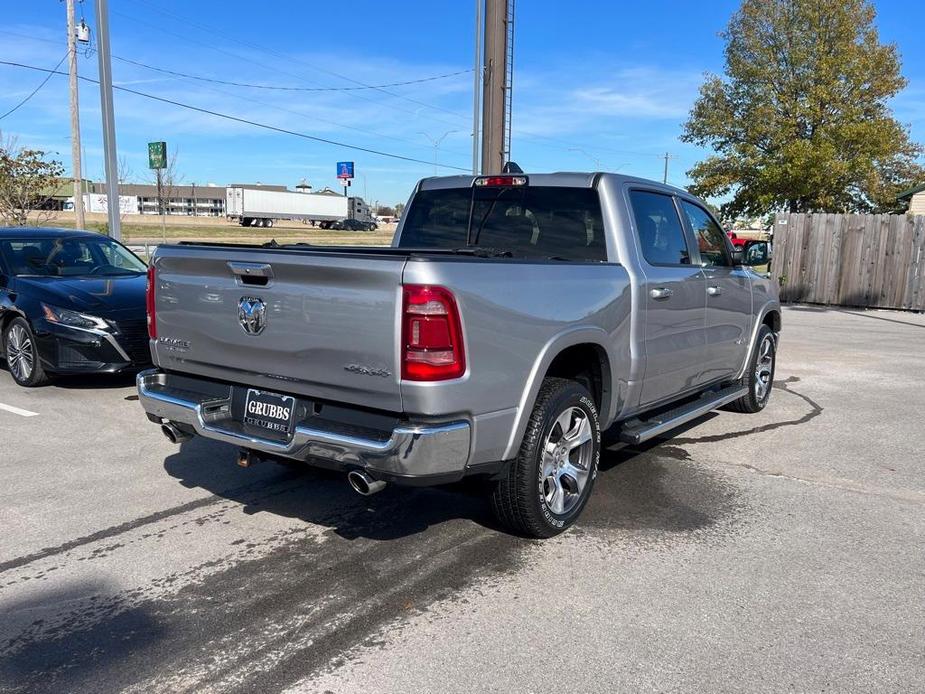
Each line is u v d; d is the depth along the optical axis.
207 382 4.36
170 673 2.99
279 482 5.17
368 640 3.23
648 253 5.15
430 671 3.00
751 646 3.20
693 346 5.62
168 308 4.39
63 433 6.29
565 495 4.39
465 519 4.55
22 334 7.91
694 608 3.51
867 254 17.53
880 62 28.92
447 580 3.77
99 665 3.04
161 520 4.50
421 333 3.35
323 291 3.60
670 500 4.92
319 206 78.44
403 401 3.42
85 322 7.46
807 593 3.67
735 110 30.97
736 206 31.27
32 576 3.79
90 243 9.33
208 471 5.38
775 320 7.52
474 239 5.45
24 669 3.01
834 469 5.61
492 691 2.88
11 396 7.56
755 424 6.90
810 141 29.05
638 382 4.92
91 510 4.64
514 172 5.63
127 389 7.90
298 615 3.43
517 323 3.75
